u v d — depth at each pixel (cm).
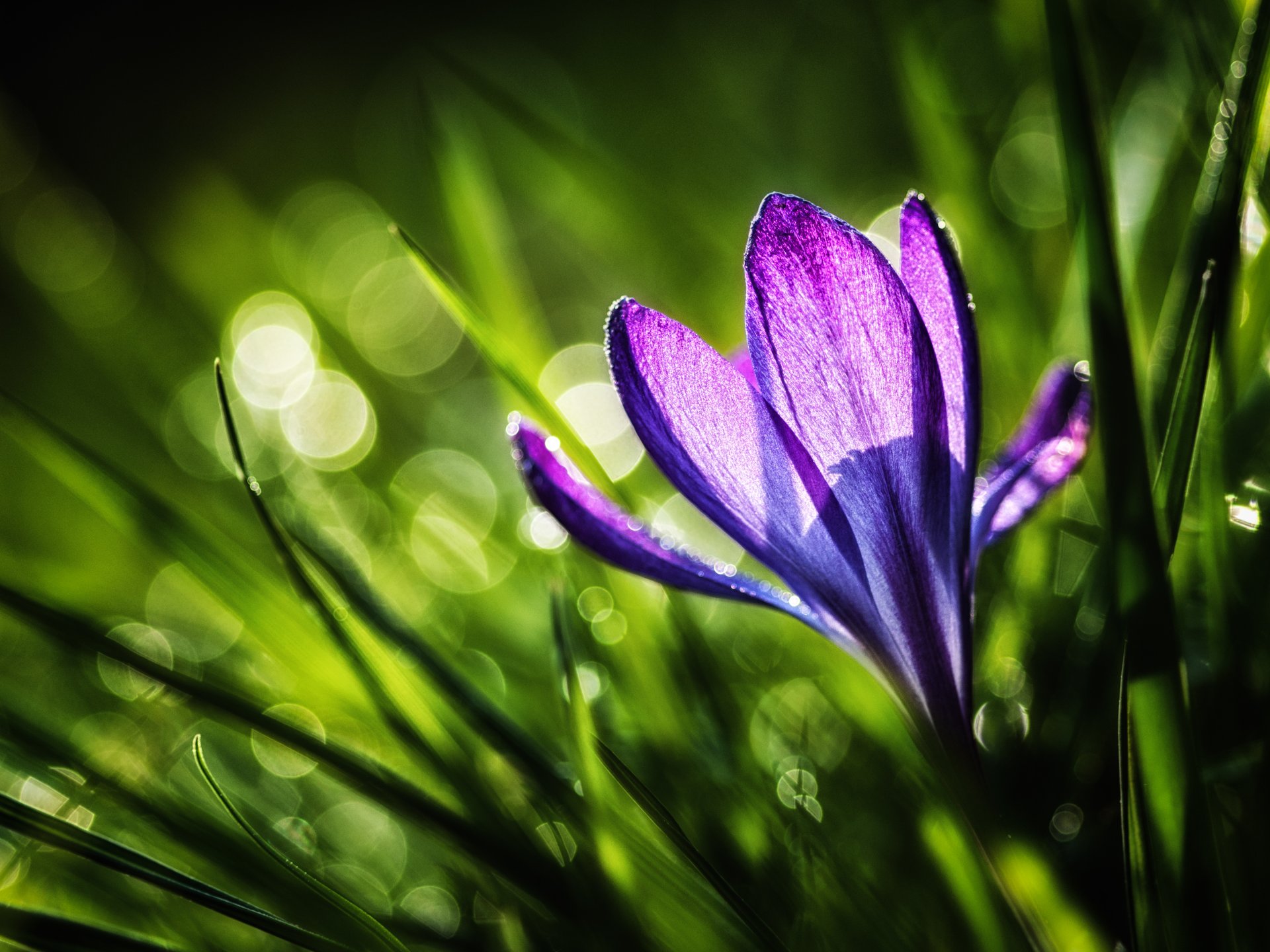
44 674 41
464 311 28
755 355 22
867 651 23
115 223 90
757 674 32
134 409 55
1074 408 24
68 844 24
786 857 27
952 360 22
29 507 51
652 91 73
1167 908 22
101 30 109
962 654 23
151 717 35
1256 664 26
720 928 26
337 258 71
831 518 22
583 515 23
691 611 31
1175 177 33
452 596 40
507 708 33
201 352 58
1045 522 30
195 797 32
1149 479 22
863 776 30
